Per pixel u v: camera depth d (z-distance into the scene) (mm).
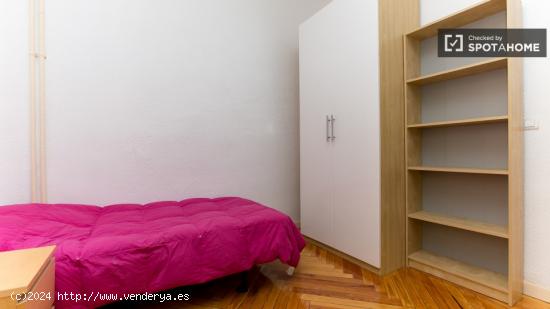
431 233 2475
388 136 2223
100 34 2342
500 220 2057
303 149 2975
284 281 2109
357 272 2252
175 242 1602
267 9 3160
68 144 2256
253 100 3088
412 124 2369
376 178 2180
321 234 2750
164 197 2637
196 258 1644
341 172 2504
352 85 2371
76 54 2260
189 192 2752
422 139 2512
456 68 2053
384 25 2186
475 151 2188
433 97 2430
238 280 2139
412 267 2338
